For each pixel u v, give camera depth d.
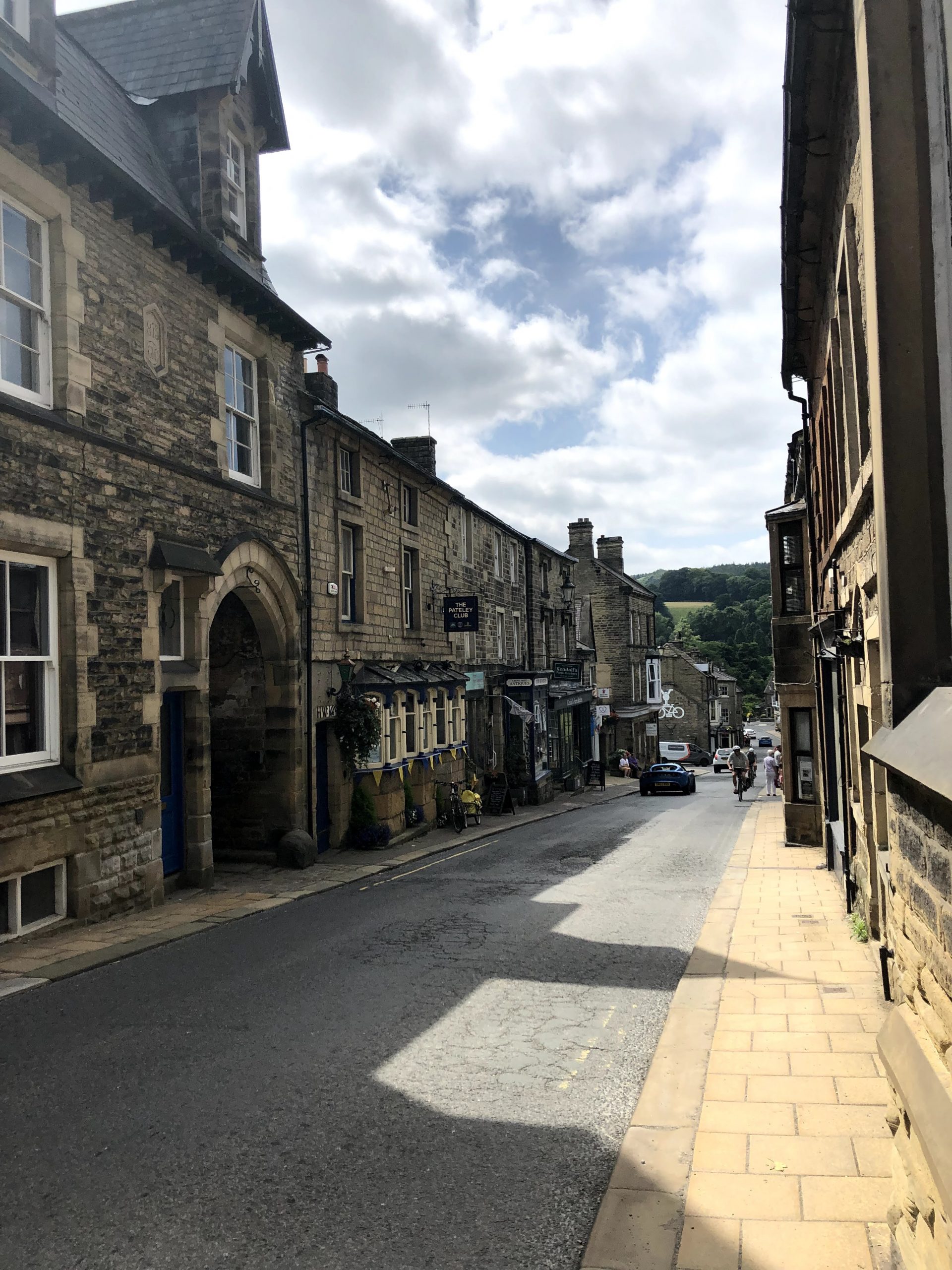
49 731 8.88
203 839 11.79
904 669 3.31
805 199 7.34
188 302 11.51
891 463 3.28
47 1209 3.74
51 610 8.95
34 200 8.76
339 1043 5.72
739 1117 4.49
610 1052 5.55
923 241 3.23
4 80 7.54
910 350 3.25
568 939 8.58
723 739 67.19
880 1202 3.64
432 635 21.08
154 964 7.76
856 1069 5.05
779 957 7.57
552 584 34.91
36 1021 6.18
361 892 11.77
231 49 13.41
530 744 28.06
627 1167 4.04
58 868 8.99
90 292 9.52
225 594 12.27
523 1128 4.50
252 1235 3.54
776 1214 3.58
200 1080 5.11
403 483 19.47
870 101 3.27
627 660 47.81
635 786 38.19
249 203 14.25
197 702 11.73
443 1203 3.79
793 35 5.44
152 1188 3.91
